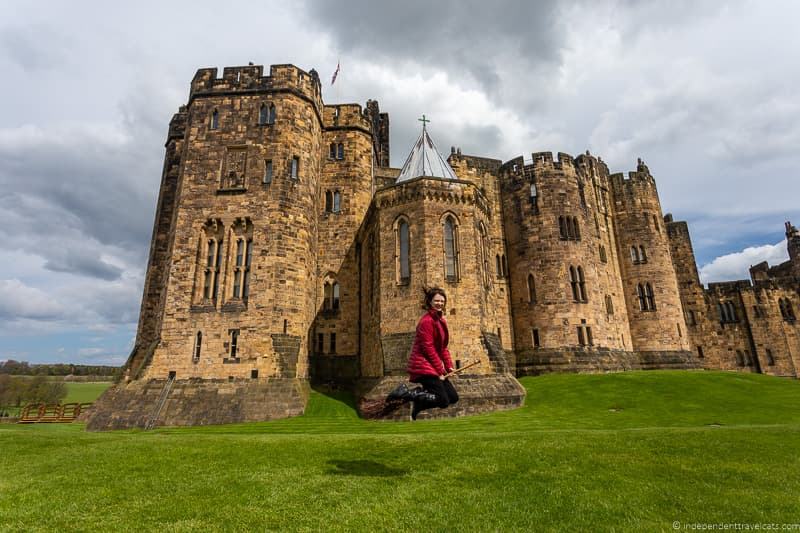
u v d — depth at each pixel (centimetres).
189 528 686
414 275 2983
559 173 4369
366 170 4184
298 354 3122
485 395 2650
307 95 3684
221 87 3575
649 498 784
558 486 848
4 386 7606
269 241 3209
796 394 2769
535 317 4109
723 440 1227
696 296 5553
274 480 930
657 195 5141
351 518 703
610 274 4634
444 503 763
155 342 3023
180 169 3581
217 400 2748
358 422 2505
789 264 6197
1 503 839
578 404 2675
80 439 1580
